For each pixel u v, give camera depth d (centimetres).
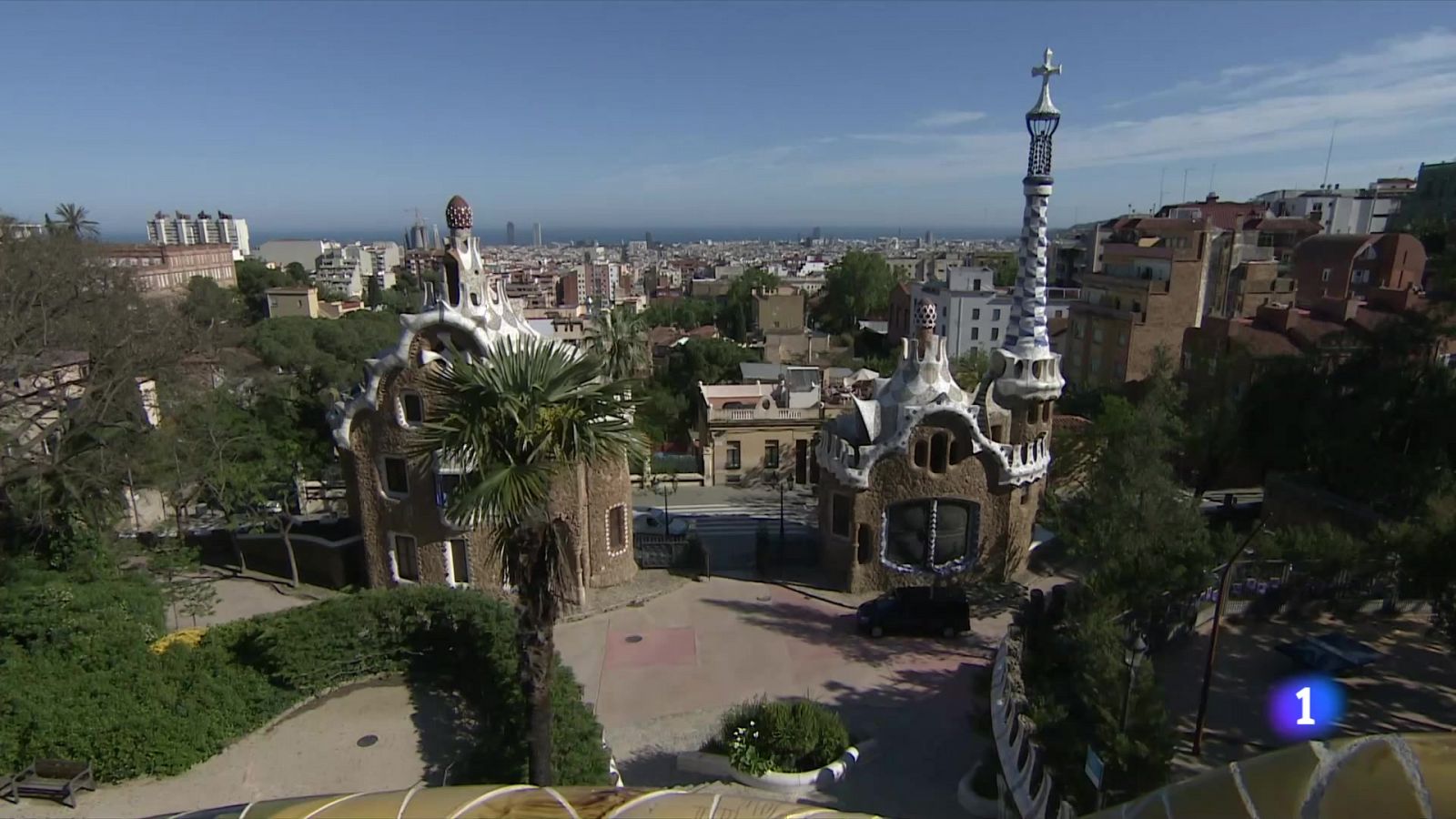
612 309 6625
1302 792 364
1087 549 3089
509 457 1780
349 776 2381
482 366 1803
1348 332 4172
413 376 3394
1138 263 7562
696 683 2997
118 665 2605
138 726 2344
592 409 1834
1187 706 2525
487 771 2216
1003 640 2723
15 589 2883
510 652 2609
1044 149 3762
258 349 7012
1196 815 391
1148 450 3162
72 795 2211
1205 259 6875
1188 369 6181
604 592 3756
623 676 3056
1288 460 4269
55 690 2422
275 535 4041
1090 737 2047
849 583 3778
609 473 3703
